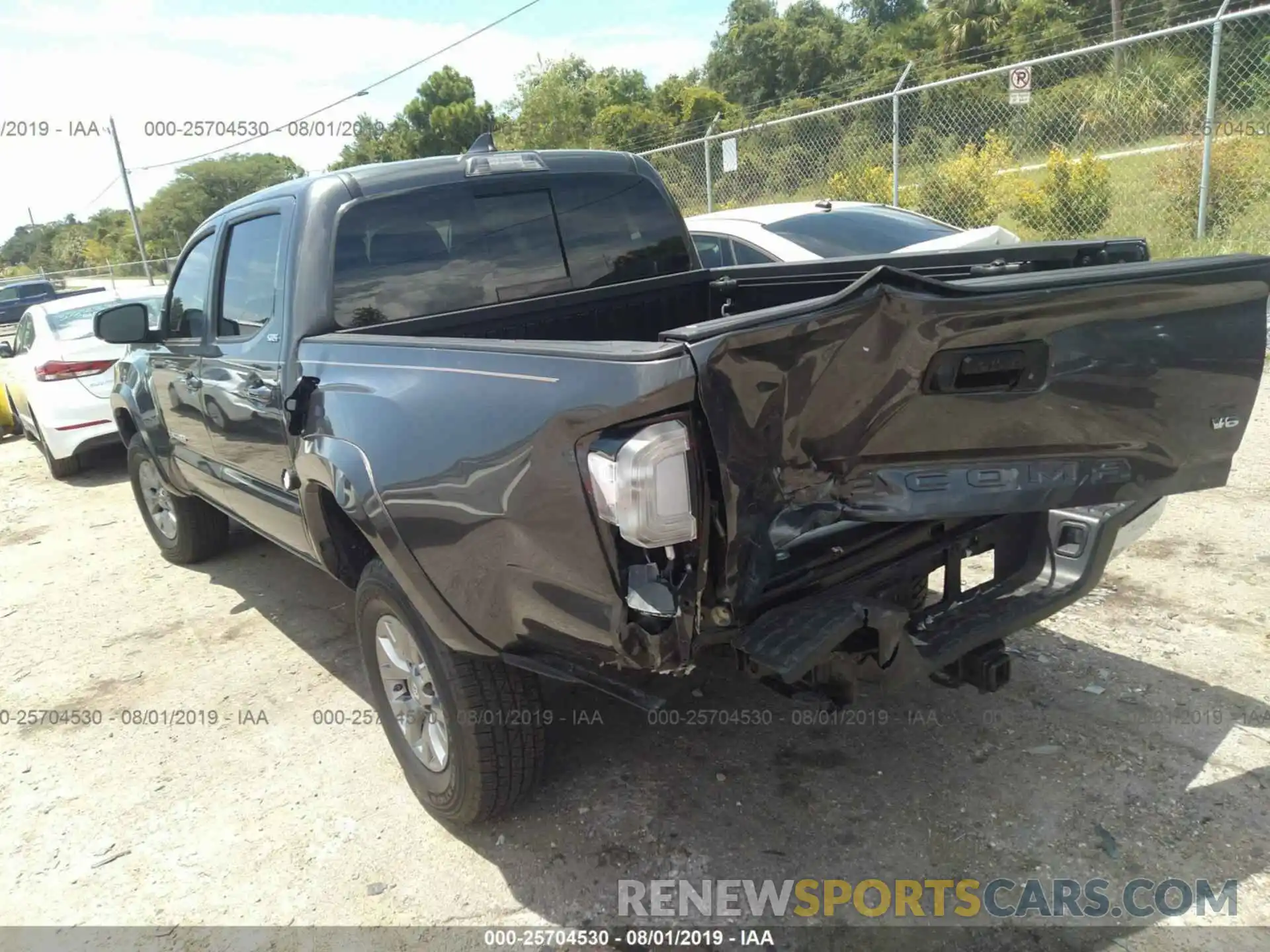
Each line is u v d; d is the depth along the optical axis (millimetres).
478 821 2936
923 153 12695
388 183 3570
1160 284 2363
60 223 51344
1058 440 2436
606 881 2717
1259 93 11039
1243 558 4320
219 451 4234
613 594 2150
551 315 3783
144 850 3053
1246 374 2615
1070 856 2641
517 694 2764
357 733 3666
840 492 2252
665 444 1986
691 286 4242
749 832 2863
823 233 6414
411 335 3396
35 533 6797
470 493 2408
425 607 2637
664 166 14273
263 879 2863
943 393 2260
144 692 4141
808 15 51312
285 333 3438
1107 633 3795
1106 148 12430
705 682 3717
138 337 4633
